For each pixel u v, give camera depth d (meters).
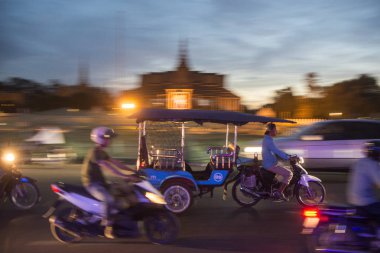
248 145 14.09
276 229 7.33
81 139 20.53
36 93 53.75
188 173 8.34
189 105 41.16
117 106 44.25
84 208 6.08
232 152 8.84
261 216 8.30
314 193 9.13
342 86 41.44
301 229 7.34
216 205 9.30
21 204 8.41
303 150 12.79
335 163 12.55
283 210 8.84
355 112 40.19
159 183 8.26
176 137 8.86
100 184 6.11
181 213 8.23
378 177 5.33
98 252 5.90
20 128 21.98
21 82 53.84
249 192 8.91
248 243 6.47
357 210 5.24
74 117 24.56
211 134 21.41
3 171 8.17
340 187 11.64
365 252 5.18
